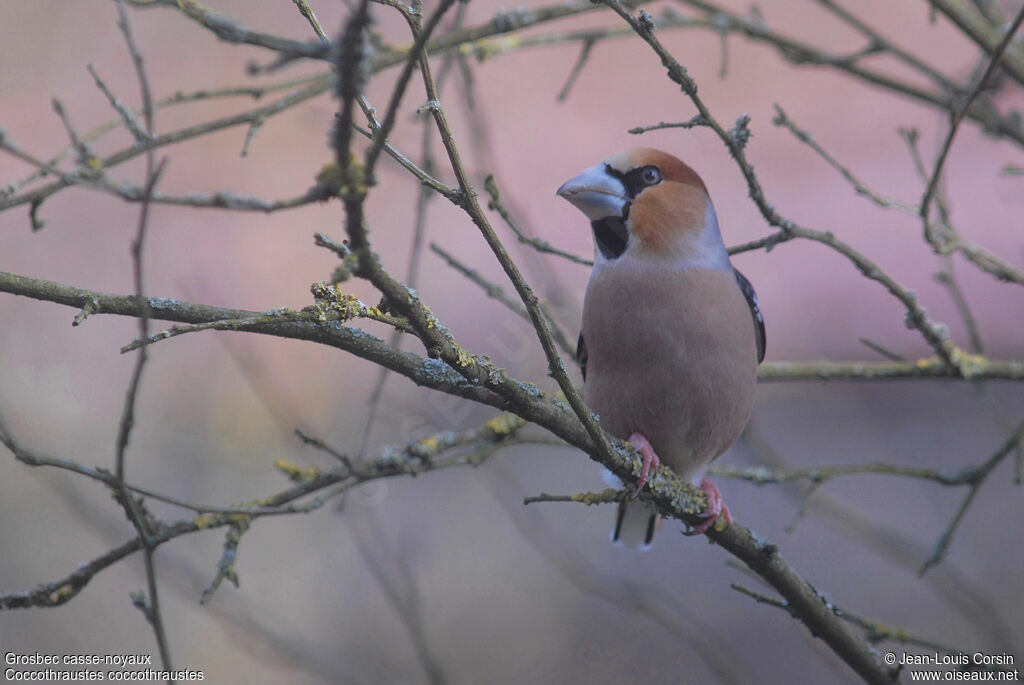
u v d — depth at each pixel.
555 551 10.09
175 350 12.07
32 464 4.78
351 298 4.46
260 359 11.65
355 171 3.58
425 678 10.52
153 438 11.80
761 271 13.55
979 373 7.05
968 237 13.39
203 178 13.36
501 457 10.84
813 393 13.69
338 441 12.34
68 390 11.77
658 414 6.62
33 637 10.19
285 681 10.05
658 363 6.46
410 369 4.61
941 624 11.05
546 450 12.84
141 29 13.20
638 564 12.23
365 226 3.76
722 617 11.79
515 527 12.10
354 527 8.28
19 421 11.45
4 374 11.60
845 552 12.20
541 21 6.88
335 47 3.29
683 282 6.42
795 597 5.75
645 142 14.24
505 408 4.79
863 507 12.62
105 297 4.32
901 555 8.21
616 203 6.53
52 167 5.67
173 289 12.67
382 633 10.69
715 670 8.34
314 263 13.41
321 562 11.06
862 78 8.02
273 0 13.48
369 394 12.57
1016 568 11.64
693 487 5.74
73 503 8.45
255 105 13.52
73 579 5.24
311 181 13.62
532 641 11.52
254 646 9.96
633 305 6.45
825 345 13.18
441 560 11.80
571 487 12.69
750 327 6.63
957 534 12.12
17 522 10.71
